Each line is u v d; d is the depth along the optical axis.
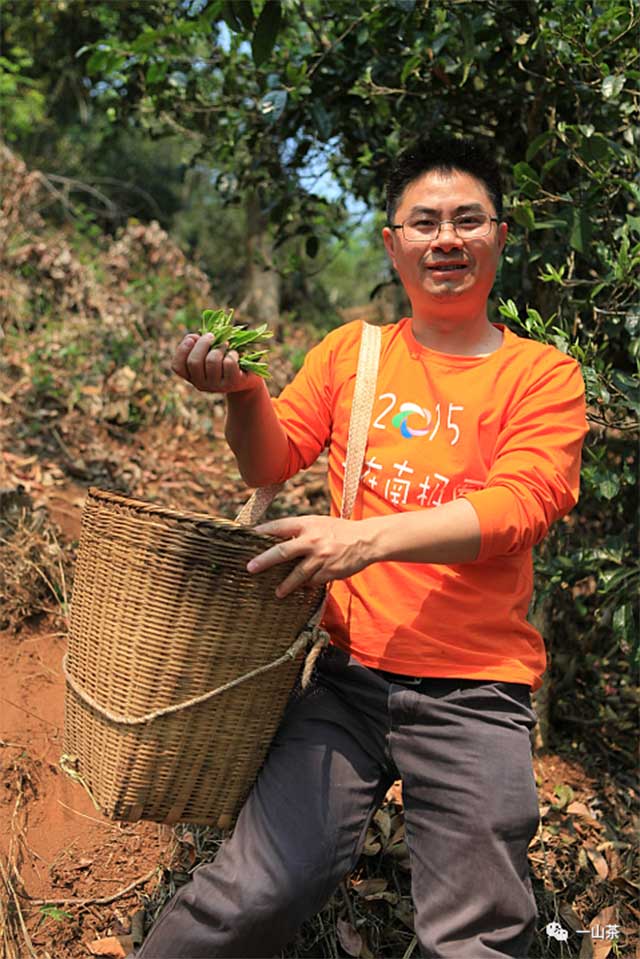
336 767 1.87
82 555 1.87
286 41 3.33
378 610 1.86
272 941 1.78
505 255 2.71
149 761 1.76
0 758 2.46
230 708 1.78
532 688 1.88
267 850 1.78
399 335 2.00
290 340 7.88
